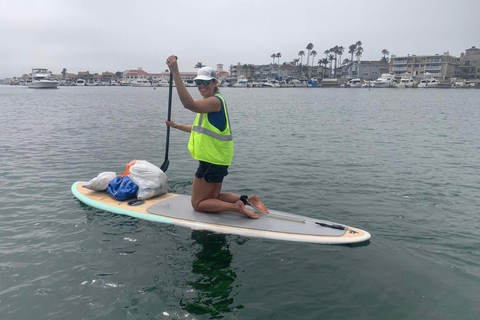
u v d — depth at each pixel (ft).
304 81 437.17
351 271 12.78
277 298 11.16
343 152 34.09
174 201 18.99
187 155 31.91
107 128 49.52
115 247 14.21
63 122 56.59
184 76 396.37
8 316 10.04
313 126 54.90
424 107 102.94
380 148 36.45
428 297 11.27
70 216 17.24
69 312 10.27
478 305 10.85
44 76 321.32
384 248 14.57
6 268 12.49
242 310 10.54
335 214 18.43
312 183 23.68
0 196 20.01
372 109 94.38
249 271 12.71
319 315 10.37
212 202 17.07
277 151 34.27
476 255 14.05
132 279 12.00
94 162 28.71
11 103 110.11
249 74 478.59
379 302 11.00
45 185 22.20
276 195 21.24
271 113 79.87
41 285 11.53
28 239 14.76
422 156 32.50
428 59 359.46
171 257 13.56
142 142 38.34
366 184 23.56
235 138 42.32
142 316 10.17
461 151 35.09
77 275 12.14
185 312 10.39
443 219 17.78
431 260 13.60
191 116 72.28
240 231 15.62
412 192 21.95
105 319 10.00
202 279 12.12
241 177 24.93
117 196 18.94
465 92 259.60
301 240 15.05
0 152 32.01
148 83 453.99
